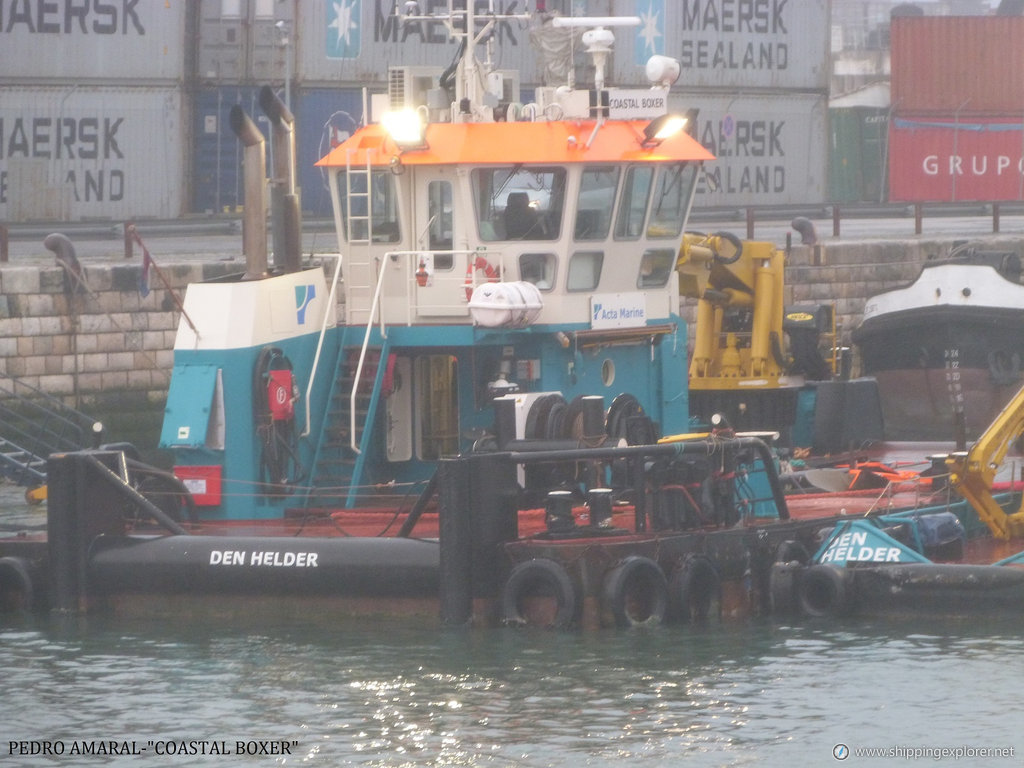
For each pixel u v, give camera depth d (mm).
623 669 53250
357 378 67438
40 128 165500
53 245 116562
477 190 69312
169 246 145875
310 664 54031
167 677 53125
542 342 70500
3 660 55281
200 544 60312
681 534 59625
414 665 53594
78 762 45781
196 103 174500
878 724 48000
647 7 189500
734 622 59812
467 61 72000
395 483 70312
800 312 91812
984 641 56656
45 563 63250
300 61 176125
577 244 70312
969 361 122938
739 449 62812
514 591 57250
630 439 68812
